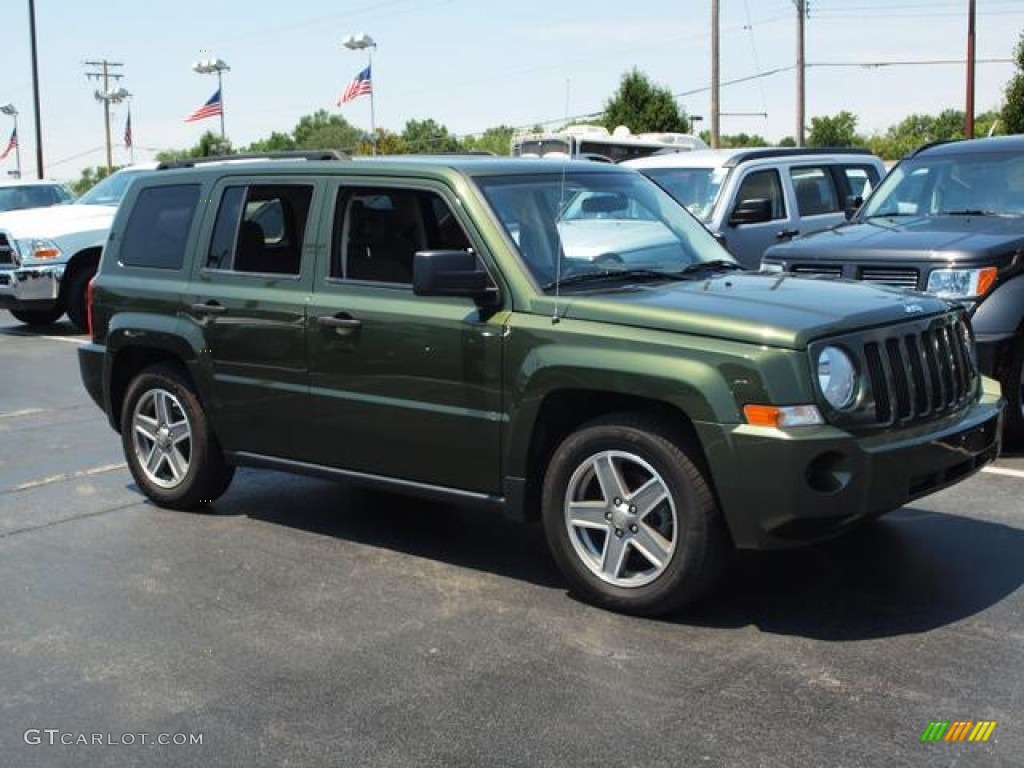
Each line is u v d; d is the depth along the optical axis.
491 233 5.34
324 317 5.79
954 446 4.90
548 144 24.44
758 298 4.98
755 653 4.55
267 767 3.79
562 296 5.12
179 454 6.83
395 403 5.58
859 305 4.89
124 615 5.19
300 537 6.32
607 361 4.83
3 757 3.92
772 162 12.15
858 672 4.35
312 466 6.09
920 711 4.02
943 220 8.73
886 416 4.71
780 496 4.48
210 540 6.30
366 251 5.79
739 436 4.52
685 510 4.72
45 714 4.23
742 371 4.54
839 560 5.63
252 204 6.32
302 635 4.90
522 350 5.11
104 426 9.57
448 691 4.30
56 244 15.54
